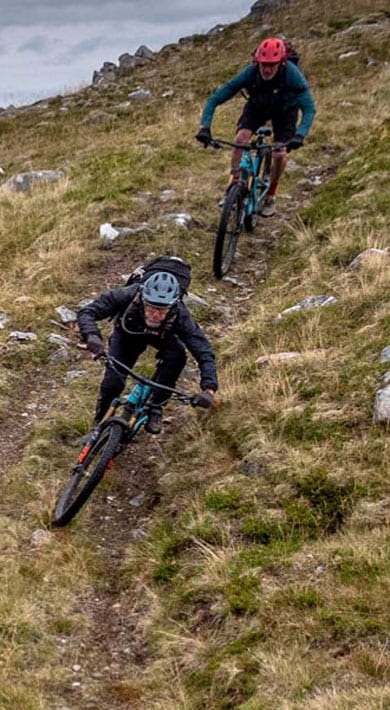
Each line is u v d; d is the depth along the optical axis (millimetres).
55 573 5391
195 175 13461
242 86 9922
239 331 8328
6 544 5570
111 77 28281
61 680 4570
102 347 5840
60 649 4805
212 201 12117
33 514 5914
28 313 9008
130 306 5926
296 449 6062
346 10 29109
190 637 4785
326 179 13336
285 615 4656
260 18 32000
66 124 21750
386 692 3943
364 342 7102
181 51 30094
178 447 6754
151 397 5996
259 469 6004
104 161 14617
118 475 6520
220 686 4352
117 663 4781
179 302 6012
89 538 5832
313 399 6562
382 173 11562
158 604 5109
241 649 4535
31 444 6750
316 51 24609
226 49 28438
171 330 5926
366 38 25016
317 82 21484
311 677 4219
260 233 11219
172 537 5609
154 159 14133
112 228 11219
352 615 4535
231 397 6980
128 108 22062
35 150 19000
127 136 17125
